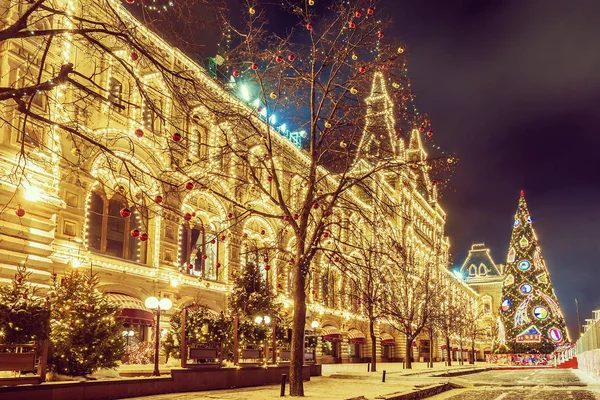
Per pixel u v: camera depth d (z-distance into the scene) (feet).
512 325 240.94
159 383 56.29
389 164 57.88
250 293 98.58
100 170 83.71
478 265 455.63
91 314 52.24
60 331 50.65
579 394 73.92
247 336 81.10
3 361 41.06
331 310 170.71
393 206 65.00
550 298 238.07
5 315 42.80
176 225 101.60
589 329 138.31
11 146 65.87
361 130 58.44
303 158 141.69
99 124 83.61
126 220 92.12
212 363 66.33
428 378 95.35
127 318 83.92
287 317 108.78
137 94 90.48
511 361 235.20
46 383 43.93
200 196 106.83
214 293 111.14
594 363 122.72
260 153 122.42
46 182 70.85
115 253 89.45
